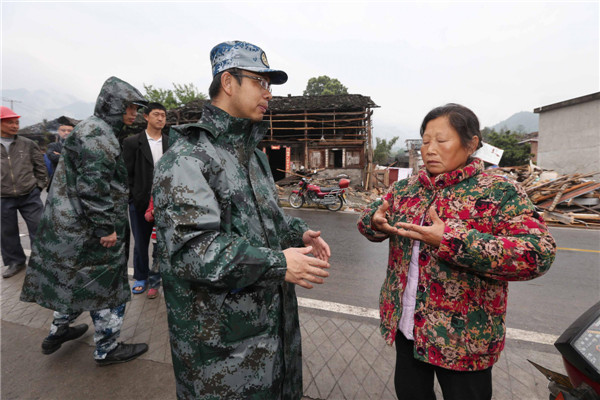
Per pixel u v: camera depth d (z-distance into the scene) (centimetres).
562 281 384
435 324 108
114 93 190
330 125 1652
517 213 100
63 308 185
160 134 314
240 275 90
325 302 315
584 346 97
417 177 130
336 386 192
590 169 1277
